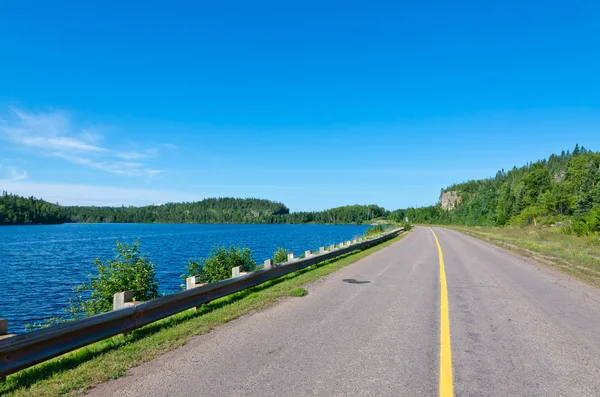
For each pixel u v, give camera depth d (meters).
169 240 66.31
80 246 55.84
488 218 87.38
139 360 5.11
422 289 10.46
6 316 16.80
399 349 5.49
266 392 4.07
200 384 4.30
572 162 85.31
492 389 4.13
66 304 18.92
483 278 12.44
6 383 4.39
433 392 4.05
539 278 12.44
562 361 5.01
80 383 4.36
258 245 52.34
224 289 8.87
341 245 21.20
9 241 67.31
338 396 3.96
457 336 6.13
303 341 5.89
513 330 6.48
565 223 49.41
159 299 6.64
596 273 13.49
